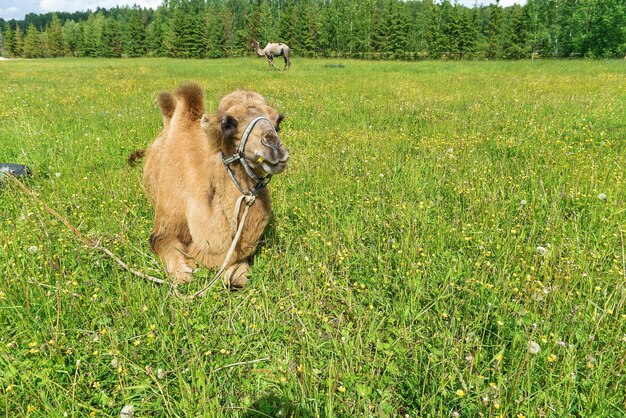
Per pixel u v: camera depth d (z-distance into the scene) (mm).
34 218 4852
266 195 4172
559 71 28266
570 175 6035
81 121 10516
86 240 4402
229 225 3984
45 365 2979
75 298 3551
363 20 78062
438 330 3375
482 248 4285
